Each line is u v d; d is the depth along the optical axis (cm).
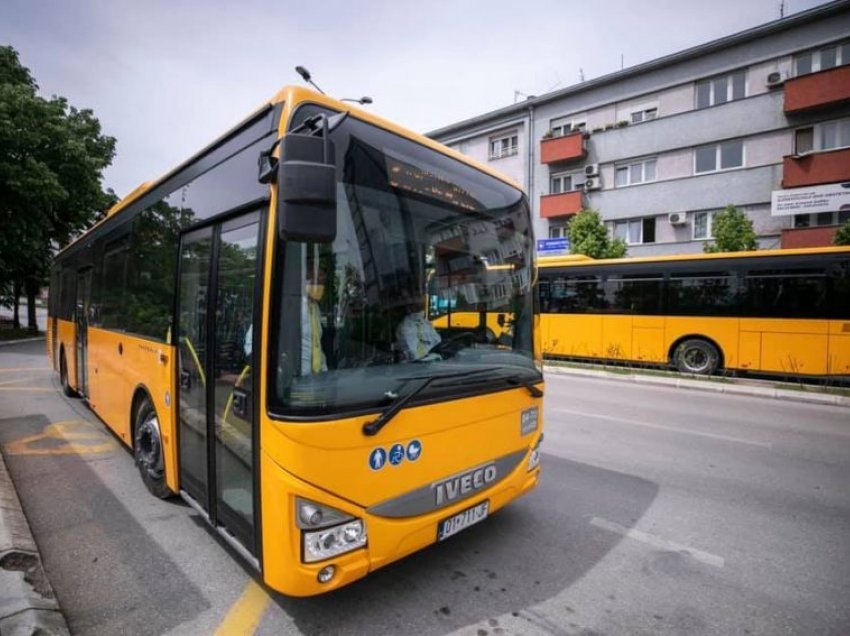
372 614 284
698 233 2134
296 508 236
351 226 269
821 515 437
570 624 281
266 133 274
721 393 1023
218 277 313
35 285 2441
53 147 1936
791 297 1087
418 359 296
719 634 277
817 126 1881
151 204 442
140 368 446
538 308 393
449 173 331
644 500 464
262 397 249
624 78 2330
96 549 351
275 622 275
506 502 335
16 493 438
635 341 1280
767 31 1958
